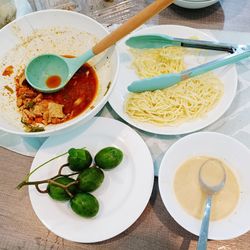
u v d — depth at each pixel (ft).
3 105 2.83
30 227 2.60
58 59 2.94
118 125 2.82
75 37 3.08
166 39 3.26
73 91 2.94
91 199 2.36
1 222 2.62
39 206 2.50
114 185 2.61
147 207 2.64
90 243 2.50
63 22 3.02
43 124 2.77
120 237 2.54
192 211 2.43
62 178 2.46
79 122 2.56
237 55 3.06
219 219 2.40
